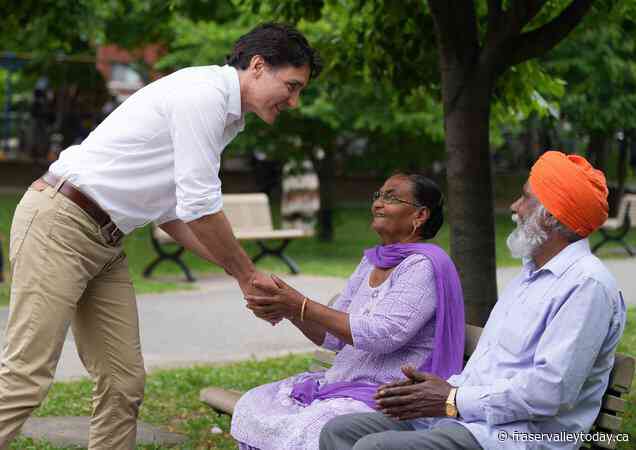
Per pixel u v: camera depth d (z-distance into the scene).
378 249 4.30
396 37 7.39
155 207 4.05
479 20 7.61
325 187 17.17
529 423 3.48
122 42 20.97
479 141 6.16
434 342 4.08
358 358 4.23
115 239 4.05
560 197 3.51
